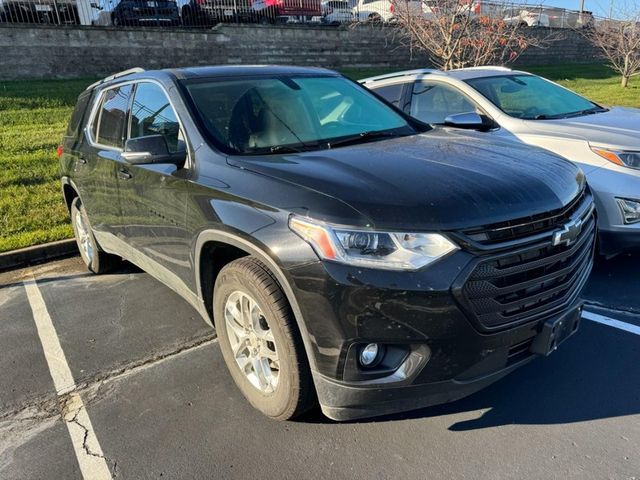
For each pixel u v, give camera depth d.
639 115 5.64
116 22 15.04
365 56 18.27
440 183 2.60
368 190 2.52
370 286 2.30
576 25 24.23
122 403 3.21
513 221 2.47
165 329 4.08
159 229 3.55
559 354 3.50
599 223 4.48
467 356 2.42
